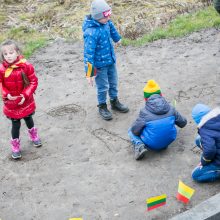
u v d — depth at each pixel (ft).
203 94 23.12
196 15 33.53
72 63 28.66
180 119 18.70
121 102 23.30
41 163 19.17
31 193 17.51
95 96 24.23
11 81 18.24
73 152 19.69
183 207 15.93
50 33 34.53
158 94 18.72
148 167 18.16
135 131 18.52
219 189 16.63
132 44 30.14
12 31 35.40
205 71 25.48
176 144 19.33
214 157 16.46
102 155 19.26
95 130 21.09
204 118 16.14
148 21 34.27
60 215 16.26
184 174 17.58
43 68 28.30
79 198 16.97
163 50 28.76
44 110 23.36
